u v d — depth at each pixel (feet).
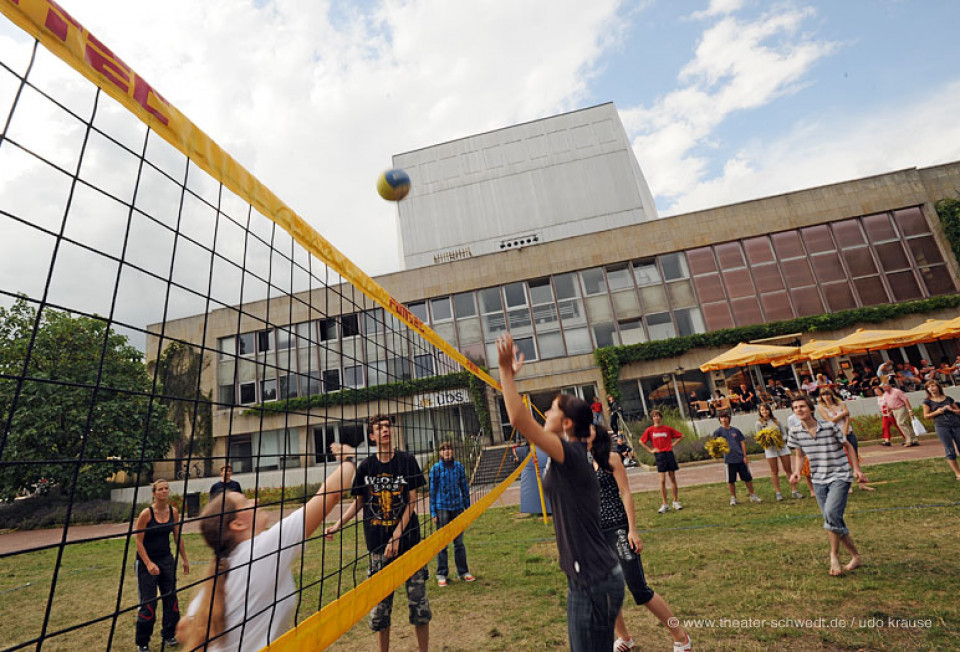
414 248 122.31
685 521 23.00
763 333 66.08
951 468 26.71
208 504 6.21
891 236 68.44
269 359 70.85
